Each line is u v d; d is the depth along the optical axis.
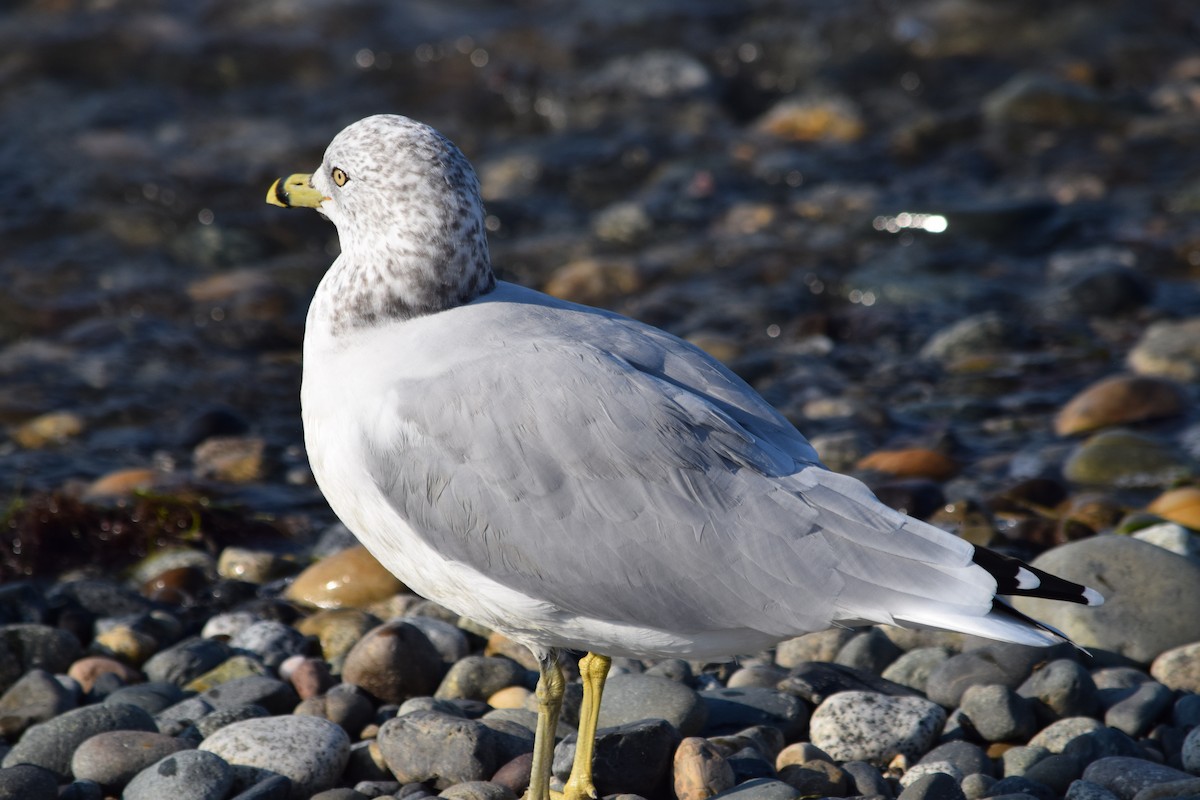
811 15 25.83
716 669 9.45
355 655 9.12
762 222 19.39
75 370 15.62
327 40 25.28
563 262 18.52
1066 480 12.15
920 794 7.45
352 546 11.48
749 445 7.09
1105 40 24.83
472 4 27.08
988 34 25.12
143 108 23.05
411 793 7.88
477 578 7.24
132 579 11.39
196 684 9.38
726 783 7.70
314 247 19.06
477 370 7.18
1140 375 13.82
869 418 13.72
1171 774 7.54
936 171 20.92
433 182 7.54
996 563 6.93
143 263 18.59
